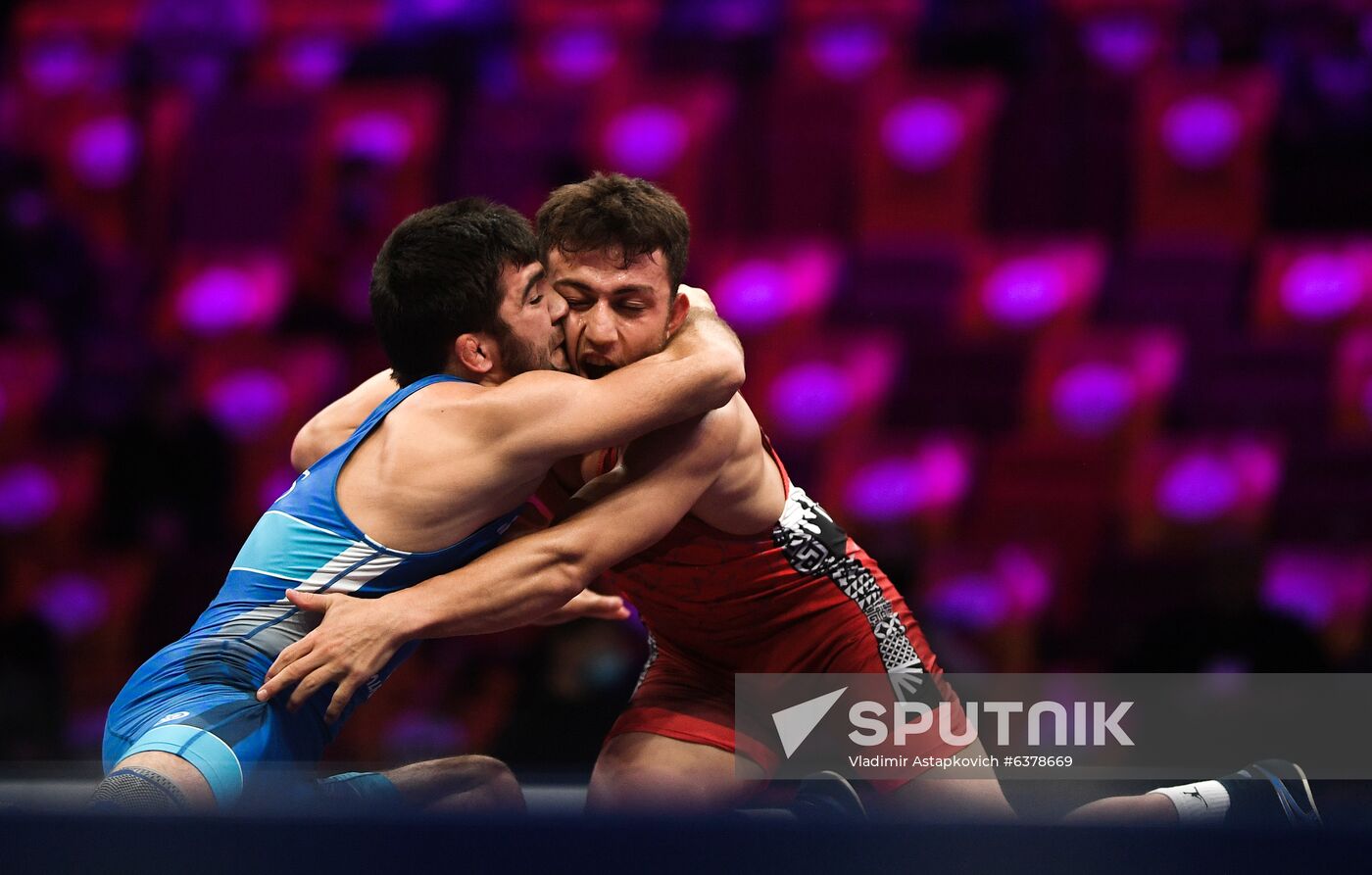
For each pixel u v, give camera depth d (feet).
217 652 18.39
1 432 55.21
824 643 22.17
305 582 18.81
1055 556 46.83
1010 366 50.96
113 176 60.54
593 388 18.70
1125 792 27.73
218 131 60.54
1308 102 57.72
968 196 55.88
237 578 19.22
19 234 56.24
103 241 60.49
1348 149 57.06
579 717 33.45
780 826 11.18
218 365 54.65
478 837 11.34
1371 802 24.88
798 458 50.01
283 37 66.03
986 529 47.70
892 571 38.42
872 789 22.31
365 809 11.86
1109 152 55.52
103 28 66.33
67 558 50.24
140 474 48.55
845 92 57.62
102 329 57.06
